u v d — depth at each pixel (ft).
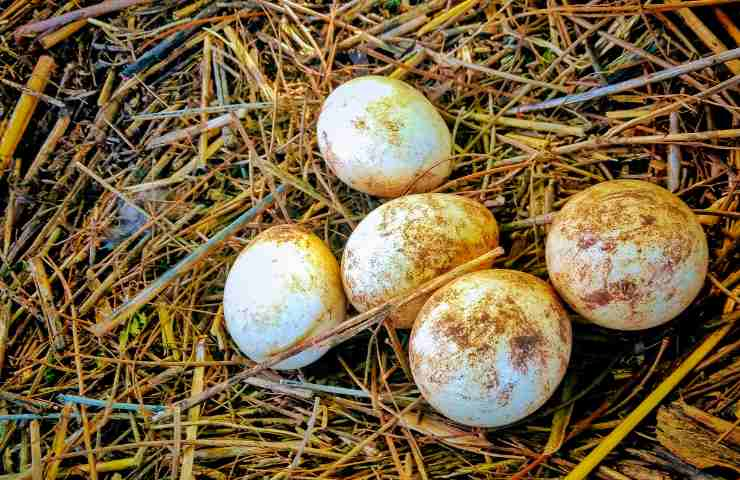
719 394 1.53
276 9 1.90
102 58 1.96
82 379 1.70
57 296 1.81
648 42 1.72
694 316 1.58
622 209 1.49
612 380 1.59
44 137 1.92
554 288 1.55
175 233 1.83
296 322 1.59
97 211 1.86
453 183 1.69
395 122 1.64
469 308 1.48
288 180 1.75
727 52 1.61
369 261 1.56
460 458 1.58
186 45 1.93
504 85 1.79
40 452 1.66
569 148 1.69
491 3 1.82
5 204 1.88
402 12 1.87
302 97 1.85
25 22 1.96
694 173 1.65
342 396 1.66
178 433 1.62
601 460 1.51
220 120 1.86
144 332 1.76
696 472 1.49
